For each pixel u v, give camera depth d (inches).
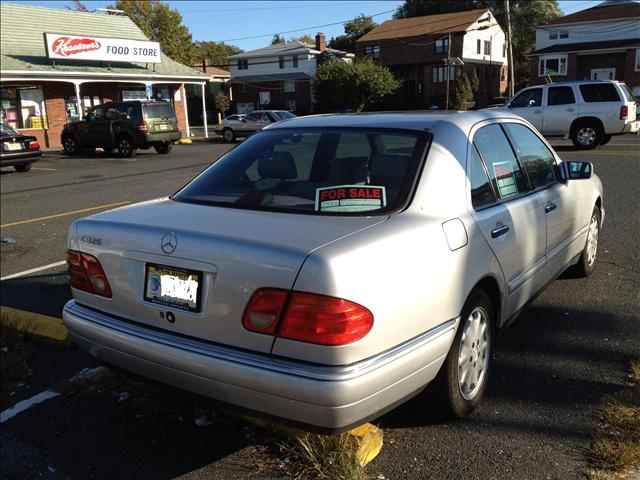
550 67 1732.3
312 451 111.0
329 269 89.8
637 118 680.4
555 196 165.8
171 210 121.8
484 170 134.0
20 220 374.3
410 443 116.9
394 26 2268.7
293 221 107.7
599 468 106.4
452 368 114.3
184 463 115.2
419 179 116.6
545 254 159.5
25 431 129.6
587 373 142.5
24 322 182.1
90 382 148.8
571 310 183.0
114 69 1099.9
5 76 894.4
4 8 1095.6
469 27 2065.7
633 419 119.0
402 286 98.0
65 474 114.3
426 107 2146.9
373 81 1950.1
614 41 1652.3
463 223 116.0
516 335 166.1
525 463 109.2
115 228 114.5
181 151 935.0
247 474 110.3
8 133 659.4
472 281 115.6
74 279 123.4
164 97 1236.5
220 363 96.4
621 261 231.8
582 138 642.8
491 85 2330.2
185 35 2522.1
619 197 359.6
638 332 165.0
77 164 748.6
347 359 90.7
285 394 91.5
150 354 105.4
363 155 125.7
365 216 109.9
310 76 2320.4
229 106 2502.5
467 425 122.5
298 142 137.0
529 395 133.5
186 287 102.7
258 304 94.2
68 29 1174.3
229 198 125.8
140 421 131.6
